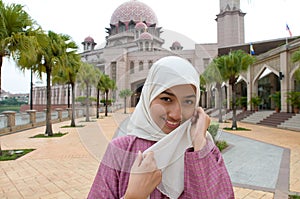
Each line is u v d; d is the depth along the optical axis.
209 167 0.74
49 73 9.67
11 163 5.82
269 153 7.01
